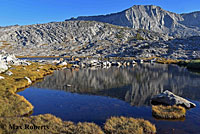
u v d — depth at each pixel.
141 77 46.50
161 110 18.84
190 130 14.42
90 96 27.58
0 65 44.31
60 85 36.84
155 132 13.96
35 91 31.17
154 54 137.50
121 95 28.00
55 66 74.44
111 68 71.19
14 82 34.38
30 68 59.22
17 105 20.06
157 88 32.78
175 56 117.25
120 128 14.16
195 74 50.38
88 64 84.12
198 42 156.50
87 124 14.98
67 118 17.69
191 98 25.39
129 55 145.38
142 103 23.19
